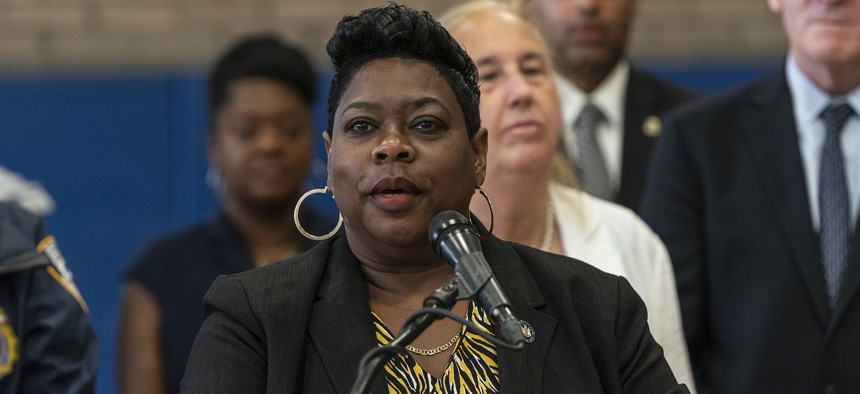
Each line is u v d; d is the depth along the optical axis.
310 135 9.14
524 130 6.53
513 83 6.55
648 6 14.46
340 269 4.64
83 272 11.94
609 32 9.60
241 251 8.80
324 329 4.49
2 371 6.56
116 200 12.10
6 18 13.95
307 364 4.44
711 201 7.96
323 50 14.20
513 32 6.68
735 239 7.86
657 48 14.42
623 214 6.94
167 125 12.25
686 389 4.50
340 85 4.54
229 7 14.20
